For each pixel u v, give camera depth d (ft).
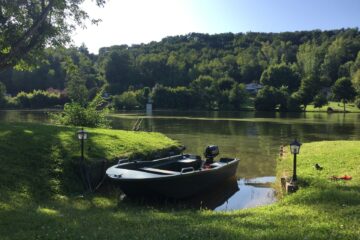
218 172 49.34
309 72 401.49
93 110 88.89
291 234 24.03
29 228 26.17
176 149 70.03
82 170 46.16
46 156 47.65
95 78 426.51
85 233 24.94
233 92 320.91
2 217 28.43
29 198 37.29
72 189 44.14
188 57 515.09
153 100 326.03
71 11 46.57
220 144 94.12
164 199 42.63
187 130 131.95
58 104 316.19
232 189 51.47
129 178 40.01
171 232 25.05
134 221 28.66
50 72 391.04
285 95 304.30
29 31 41.47
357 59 389.19
